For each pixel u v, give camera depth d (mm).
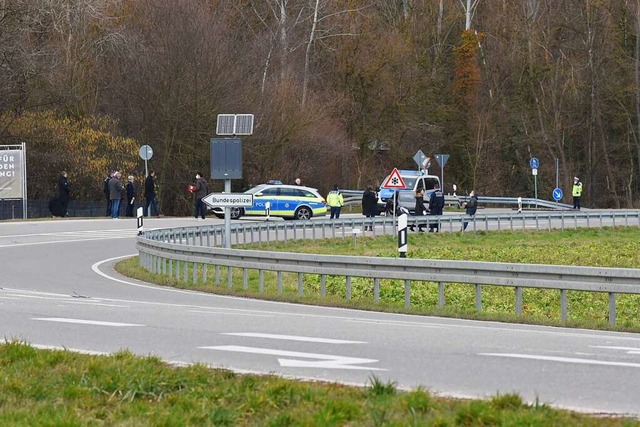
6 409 17328
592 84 154875
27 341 25828
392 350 25312
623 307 46250
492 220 96188
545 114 156500
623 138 159125
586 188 159000
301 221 78500
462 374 21547
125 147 113188
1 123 110125
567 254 73375
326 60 146125
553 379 20969
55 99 115688
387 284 52312
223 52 118125
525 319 35312
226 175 57375
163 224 91438
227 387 18672
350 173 145250
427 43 157875
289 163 127375
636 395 19234
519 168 158250
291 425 16078
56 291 44469
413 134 152875
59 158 109062
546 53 156000
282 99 123938
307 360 23391
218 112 117062
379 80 146000
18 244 72875
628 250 77062
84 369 20594
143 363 21188
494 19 159625
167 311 35188
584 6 155500
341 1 143000
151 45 117625
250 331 29297
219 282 48000
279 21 130000
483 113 155250
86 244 73750
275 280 52969
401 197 102000
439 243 81000
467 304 45906
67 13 109875
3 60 106625
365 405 16984
